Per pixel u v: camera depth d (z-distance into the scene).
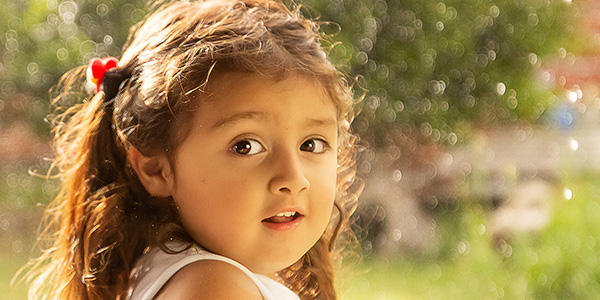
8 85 6.96
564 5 7.91
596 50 8.31
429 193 6.66
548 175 6.31
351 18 6.39
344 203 1.79
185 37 1.34
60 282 1.56
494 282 4.67
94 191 1.47
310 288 1.73
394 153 6.80
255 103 1.22
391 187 6.64
